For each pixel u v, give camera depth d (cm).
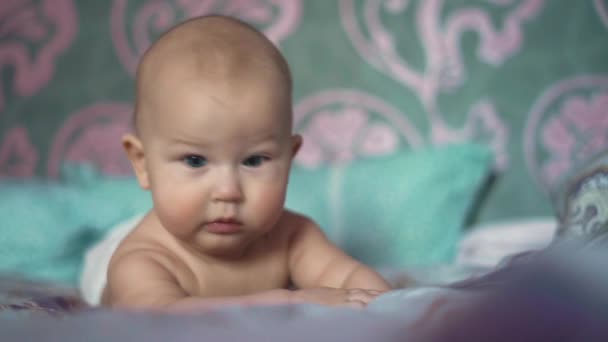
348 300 76
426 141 210
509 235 179
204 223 91
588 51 205
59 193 184
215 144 87
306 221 112
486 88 208
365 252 183
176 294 88
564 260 63
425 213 187
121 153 219
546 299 55
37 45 223
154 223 103
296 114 215
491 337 52
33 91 223
